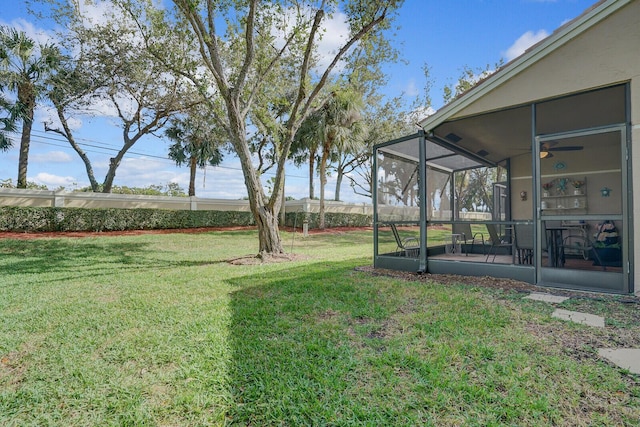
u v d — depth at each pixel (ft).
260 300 15.06
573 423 6.27
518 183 30.76
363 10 25.93
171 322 12.19
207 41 25.57
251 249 37.06
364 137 60.90
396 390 7.43
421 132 21.54
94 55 43.86
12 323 12.32
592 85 15.92
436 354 9.09
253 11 24.45
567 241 23.32
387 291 16.26
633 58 14.98
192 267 25.04
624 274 15.12
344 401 7.02
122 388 7.74
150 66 43.37
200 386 7.74
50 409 7.07
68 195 47.93
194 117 52.19
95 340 10.61
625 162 15.08
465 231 28.30
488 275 19.19
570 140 22.95
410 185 25.55
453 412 6.64
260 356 9.20
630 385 7.49
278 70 33.45
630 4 15.06
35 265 25.88
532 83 17.53
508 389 7.39
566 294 15.37
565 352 9.16
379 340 10.14
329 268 24.07
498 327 11.07
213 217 59.57
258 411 6.81
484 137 24.98
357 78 32.35
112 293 16.92
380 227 24.73
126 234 46.62
